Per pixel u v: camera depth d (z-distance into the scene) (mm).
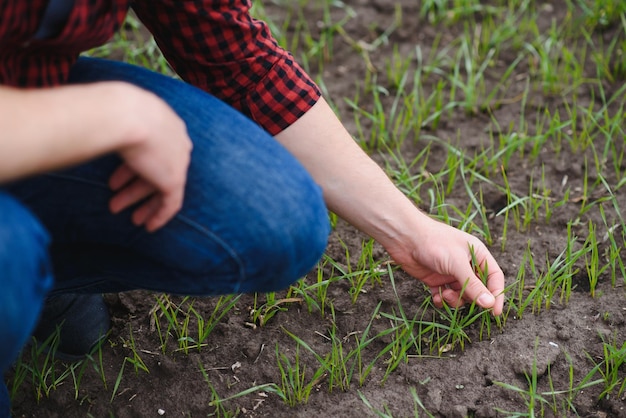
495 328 1982
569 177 2426
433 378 1874
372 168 1754
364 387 1863
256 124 1571
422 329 1994
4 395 1653
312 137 1705
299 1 3088
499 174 2447
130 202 1384
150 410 1829
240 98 1668
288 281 1564
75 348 1904
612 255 2066
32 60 1412
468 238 1867
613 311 2008
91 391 1872
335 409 1812
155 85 1546
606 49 2857
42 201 1439
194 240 1444
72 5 1328
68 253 1561
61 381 1891
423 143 2570
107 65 1591
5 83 1365
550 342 1939
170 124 1276
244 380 1888
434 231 1803
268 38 1692
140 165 1264
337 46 2939
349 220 1795
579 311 2021
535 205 2268
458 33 2982
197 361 1920
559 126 2475
